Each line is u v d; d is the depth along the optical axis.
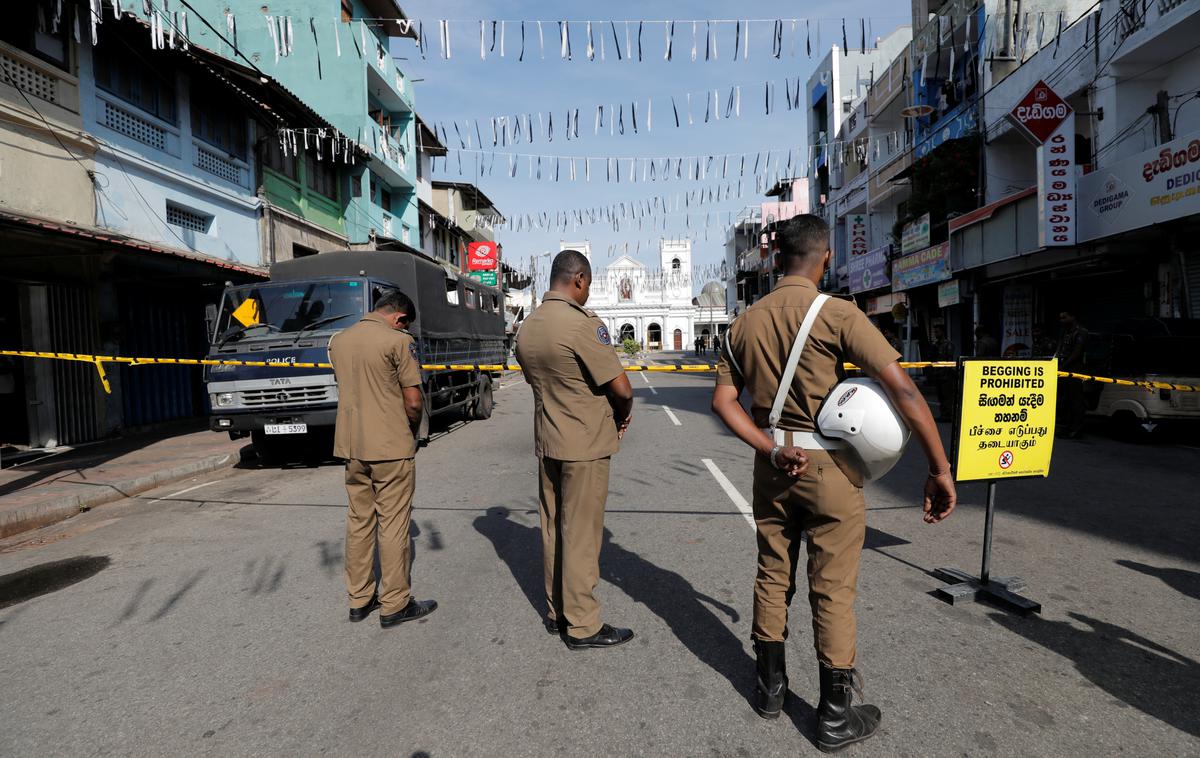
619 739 2.36
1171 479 6.24
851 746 2.27
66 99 9.79
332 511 5.91
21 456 8.84
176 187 12.37
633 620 3.38
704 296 30.22
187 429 12.02
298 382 7.72
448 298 11.02
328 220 19.45
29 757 2.37
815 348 2.19
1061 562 4.06
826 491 2.20
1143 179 10.35
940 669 2.80
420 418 3.48
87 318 10.45
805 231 2.32
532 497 6.14
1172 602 3.43
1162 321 8.90
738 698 2.62
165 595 3.97
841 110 26.47
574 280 3.15
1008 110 14.78
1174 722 2.39
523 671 2.88
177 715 2.62
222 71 12.94
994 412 3.51
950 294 16.83
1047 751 2.23
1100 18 11.99
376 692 2.74
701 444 9.03
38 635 3.45
